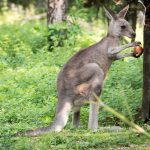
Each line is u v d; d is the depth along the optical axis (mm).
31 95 16266
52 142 11977
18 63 20312
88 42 21688
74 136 12258
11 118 14648
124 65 18344
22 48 21594
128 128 13273
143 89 14102
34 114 14727
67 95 13281
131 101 15086
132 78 17031
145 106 14055
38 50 21281
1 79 18094
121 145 11688
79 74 13430
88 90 13445
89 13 25641
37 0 33125
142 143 11836
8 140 11906
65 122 13039
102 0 22203
